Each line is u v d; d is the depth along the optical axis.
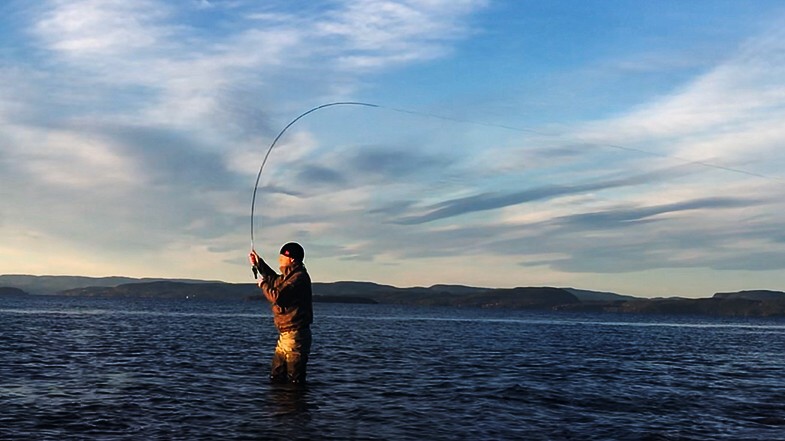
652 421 11.06
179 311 96.88
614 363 22.55
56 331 33.78
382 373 17.03
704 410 12.40
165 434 9.08
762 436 10.11
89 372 15.88
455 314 150.88
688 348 34.06
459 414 11.12
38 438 8.72
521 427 10.22
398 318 95.44
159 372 16.14
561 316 169.38
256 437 9.00
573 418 11.10
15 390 12.75
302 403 11.70
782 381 18.25
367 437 9.20
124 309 101.38
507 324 76.94
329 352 23.84
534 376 17.31
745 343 42.72
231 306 158.88
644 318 171.50
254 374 15.95
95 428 9.40
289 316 13.54
